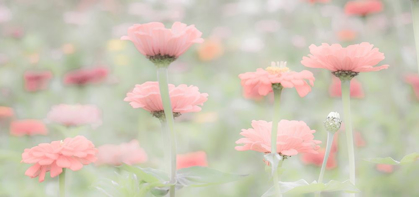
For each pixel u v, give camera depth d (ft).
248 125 8.99
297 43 12.00
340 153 6.93
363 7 9.63
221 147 8.75
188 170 4.13
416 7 4.31
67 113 6.39
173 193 4.09
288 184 4.17
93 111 6.55
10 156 5.84
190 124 8.46
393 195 5.94
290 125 4.18
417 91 7.72
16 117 9.84
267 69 4.17
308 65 4.25
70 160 4.31
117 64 11.28
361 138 6.98
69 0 18.69
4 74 11.26
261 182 7.36
